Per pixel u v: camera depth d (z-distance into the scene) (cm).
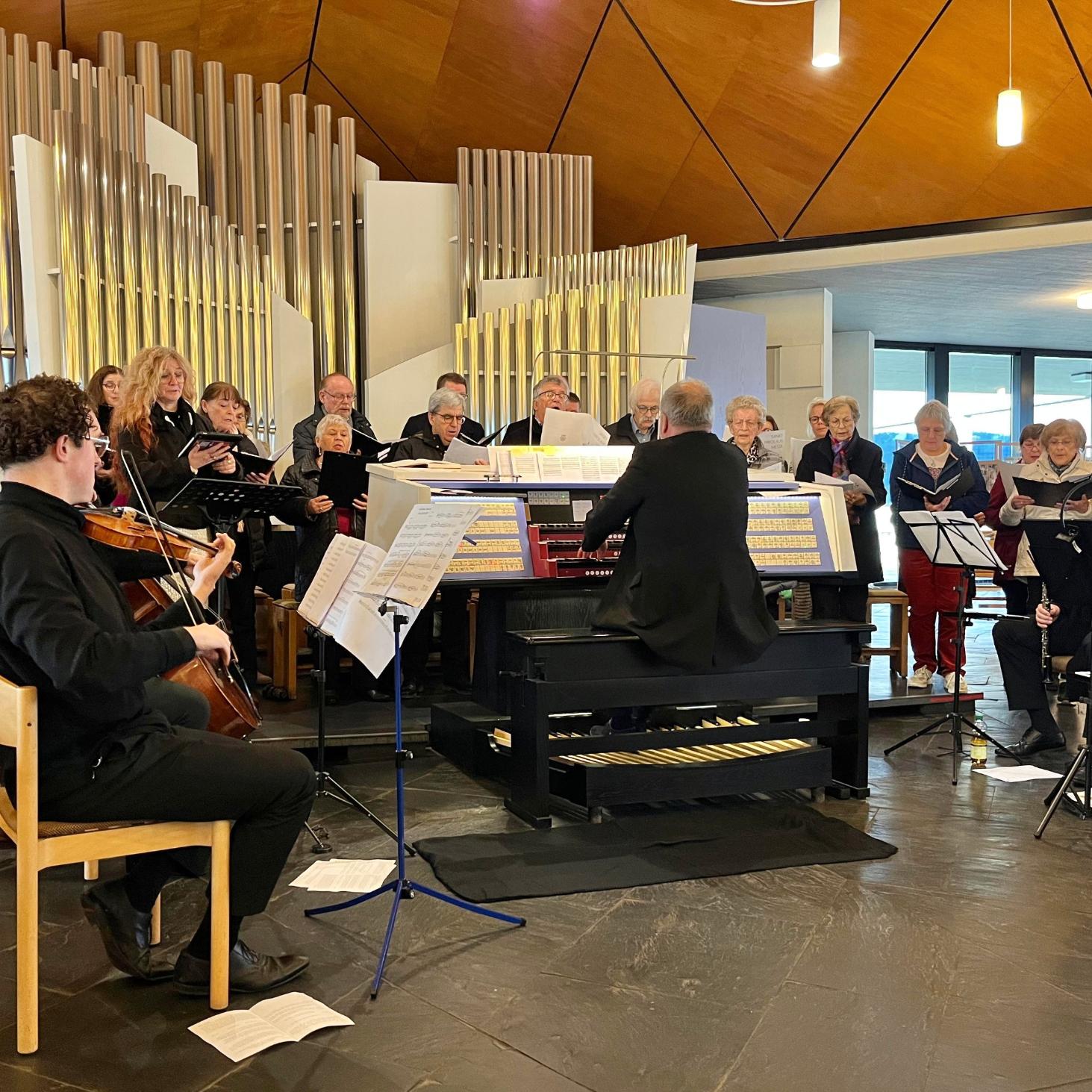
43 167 716
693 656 367
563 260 927
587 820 392
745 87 872
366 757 472
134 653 219
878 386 1412
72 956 275
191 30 836
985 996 255
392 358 905
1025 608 644
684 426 380
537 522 416
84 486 237
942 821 392
